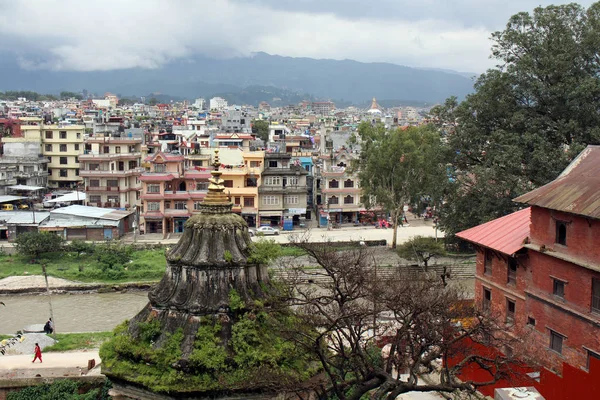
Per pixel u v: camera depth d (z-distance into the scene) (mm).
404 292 31281
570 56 67812
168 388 24250
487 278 46031
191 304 25344
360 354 26141
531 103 71812
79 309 67312
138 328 26094
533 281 40406
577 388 29938
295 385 24172
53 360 41469
